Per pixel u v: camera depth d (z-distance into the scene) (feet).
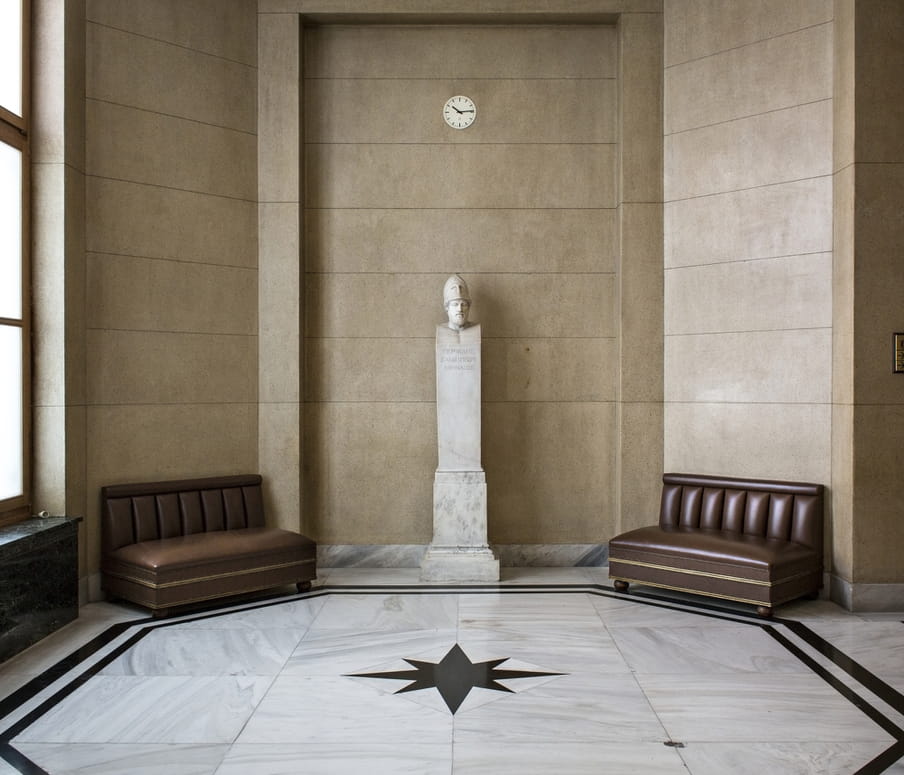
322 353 21.67
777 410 19.06
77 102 17.74
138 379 19.03
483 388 21.65
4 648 13.84
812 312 18.54
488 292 21.70
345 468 21.66
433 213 21.65
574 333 21.58
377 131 21.68
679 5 20.59
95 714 11.62
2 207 16.07
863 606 16.92
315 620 16.34
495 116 21.65
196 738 10.81
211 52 20.30
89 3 18.22
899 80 17.13
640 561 18.16
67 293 17.21
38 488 16.92
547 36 21.65
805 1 18.70
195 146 20.01
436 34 21.63
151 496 18.63
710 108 20.15
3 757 10.28
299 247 20.99
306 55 21.68
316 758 10.21
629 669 13.41
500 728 11.09
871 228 17.10
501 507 21.67
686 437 20.51
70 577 16.22
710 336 20.13
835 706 11.87
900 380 17.08
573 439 21.68
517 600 17.88
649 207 20.92
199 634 15.44
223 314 20.47
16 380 16.46
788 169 18.97
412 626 15.88
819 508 17.92
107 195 18.52
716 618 16.42
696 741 10.68
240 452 20.74
